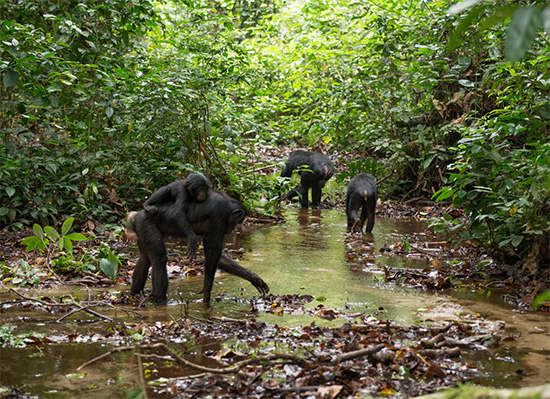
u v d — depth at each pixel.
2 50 10.14
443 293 7.27
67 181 10.81
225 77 12.50
